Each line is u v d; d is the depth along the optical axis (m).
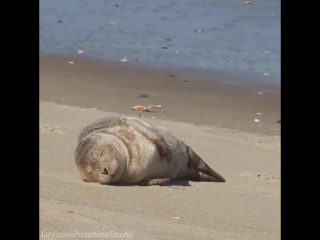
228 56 89.00
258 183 44.59
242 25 105.06
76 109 63.34
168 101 70.56
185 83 77.50
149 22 107.94
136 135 40.84
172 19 109.94
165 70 82.62
